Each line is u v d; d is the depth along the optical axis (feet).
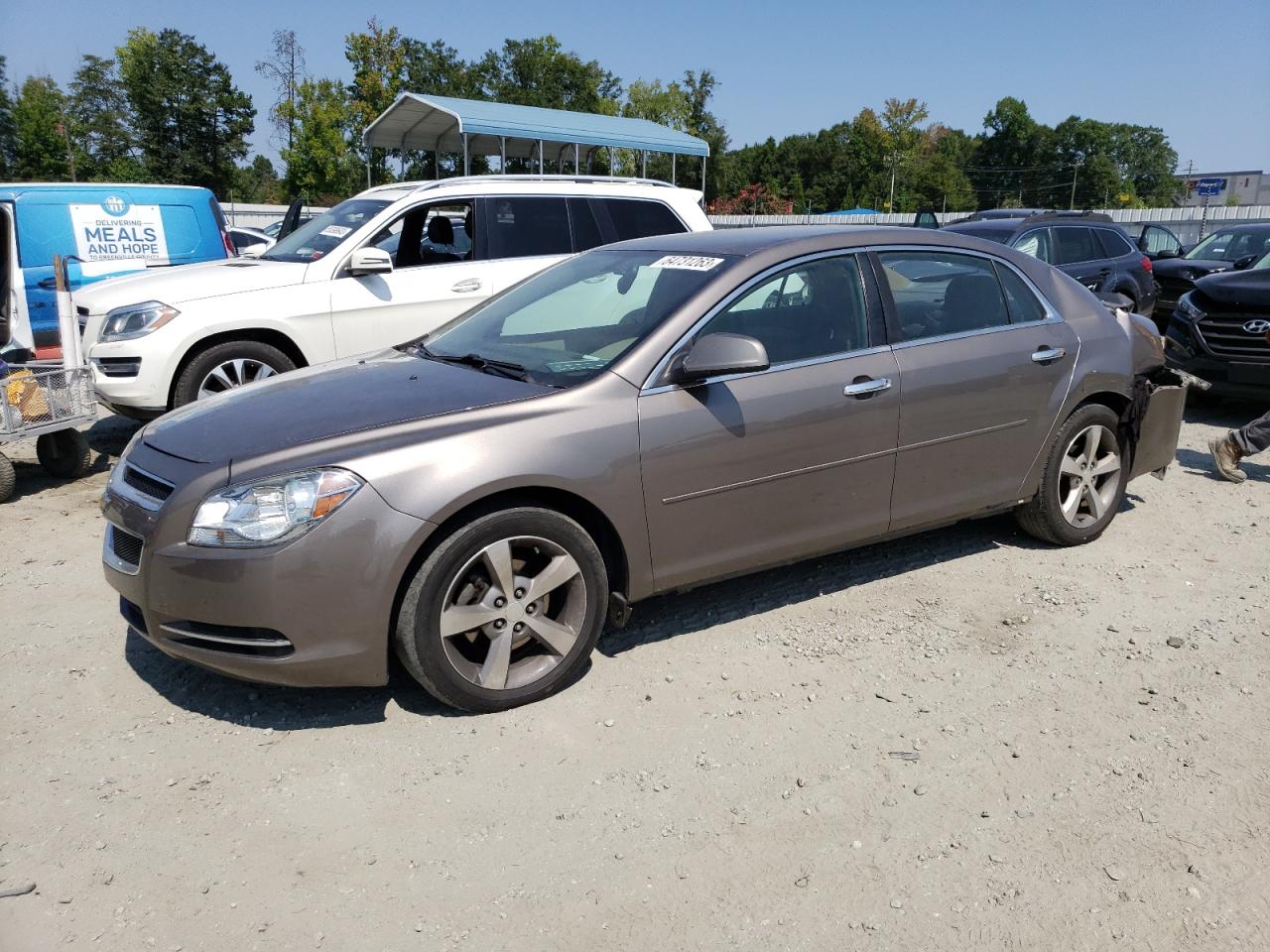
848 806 9.52
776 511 12.75
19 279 27.89
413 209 24.58
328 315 23.29
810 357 12.94
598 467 11.21
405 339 24.40
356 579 10.08
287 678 10.21
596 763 10.25
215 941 7.77
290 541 9.90
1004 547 16.48
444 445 10.48
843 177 306.96
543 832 9.14
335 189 156.15
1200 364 26.40
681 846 8.95
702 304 12.26
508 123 49.80
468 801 9.60
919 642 13.02
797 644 12.96
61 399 19.98
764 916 8.07
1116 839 9.02
